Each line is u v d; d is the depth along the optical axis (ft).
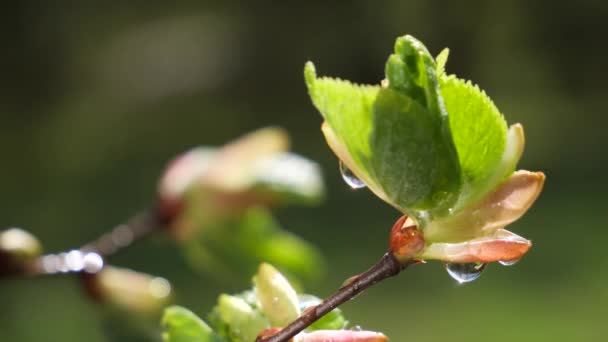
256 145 1.20
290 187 1.19
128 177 4.53
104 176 4.55
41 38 5.79
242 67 6.15
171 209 1.20
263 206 1.20
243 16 6.51
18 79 5.63
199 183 1.20
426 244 0.84
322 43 5.93
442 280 3.32
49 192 4.29
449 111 0.83
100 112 5.61
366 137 0.83
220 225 1.20
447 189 0.83
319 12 6.10
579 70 5.40
